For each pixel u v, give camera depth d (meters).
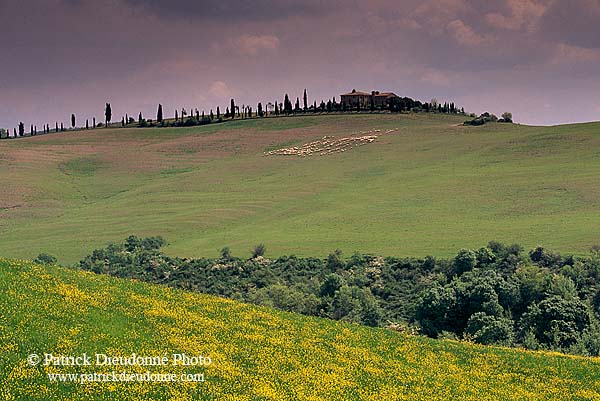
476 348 65.19
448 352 62.16
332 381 48.44
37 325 46.91
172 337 51.22
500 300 145.25
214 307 63.78
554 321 124.19
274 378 46.78
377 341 62.44
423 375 53.97
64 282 60.69
